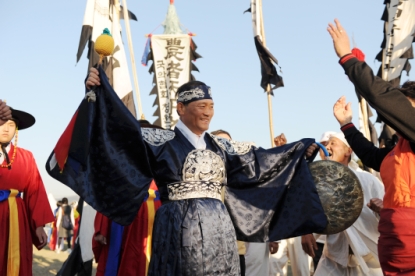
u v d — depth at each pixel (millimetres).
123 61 7480
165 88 8609
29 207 5117
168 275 3598
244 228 4059
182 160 3729
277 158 4129
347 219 4184
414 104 3338
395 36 7469
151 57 8805
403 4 7453
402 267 3271
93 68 3672
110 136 3699
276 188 4137
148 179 3795
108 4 7422
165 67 8656
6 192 4906
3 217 4863
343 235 5082
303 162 4215
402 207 3271
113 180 3721
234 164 4020
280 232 4125
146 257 5477
